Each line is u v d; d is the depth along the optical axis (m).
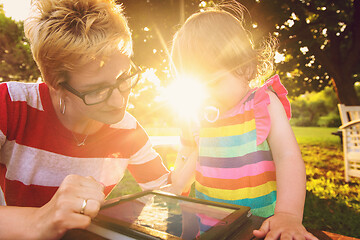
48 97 1.05
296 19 7.05
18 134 1.03
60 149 1.10
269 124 0.93
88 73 0.84
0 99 0.99
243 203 0.98
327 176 4.90
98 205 0.63
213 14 1.05
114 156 1.25
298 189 0.78
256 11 5.78
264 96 0.97
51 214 0.62
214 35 0.97
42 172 1.12
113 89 0.89
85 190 0.66
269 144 0.95
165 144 2.88
